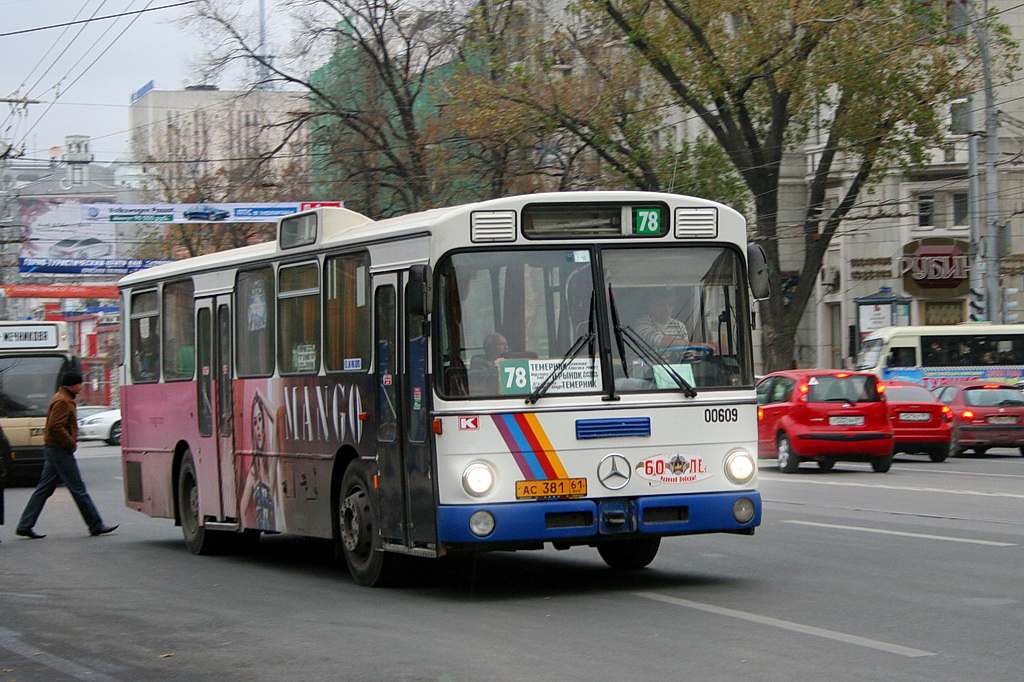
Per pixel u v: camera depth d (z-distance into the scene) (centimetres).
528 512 1215
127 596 1419
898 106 4344
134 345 2086
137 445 2077
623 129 4600
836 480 2748
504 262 1246
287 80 5531
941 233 6488
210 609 1300
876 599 1209
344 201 5647
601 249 1267
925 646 990
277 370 1596
